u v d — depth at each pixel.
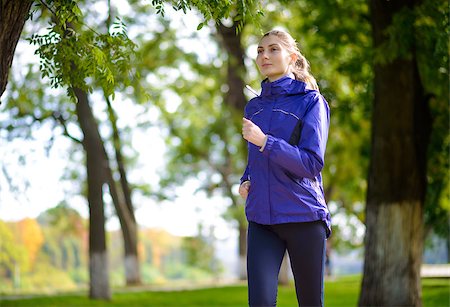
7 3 4.56
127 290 21.00
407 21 9.95
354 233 33.12
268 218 3.63
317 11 14.91
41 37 5.41
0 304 15.77
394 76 11.04
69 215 31.48
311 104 3.69
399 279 11.23
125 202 25.19
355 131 17.33
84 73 5.51
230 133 26.39
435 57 10.50
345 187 25.89
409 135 11.18
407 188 11.23
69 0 4.96
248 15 4.71
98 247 16.75
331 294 17.78
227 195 31.61
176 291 19.75
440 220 18.70
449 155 14.59
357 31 14.16
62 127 17.34
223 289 20.41
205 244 39.94
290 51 3.83
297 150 3.51
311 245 3.63
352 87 15.20
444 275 24.00
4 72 4.70
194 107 27.69
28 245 34.66
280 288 21.28
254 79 20.86
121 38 5.64
